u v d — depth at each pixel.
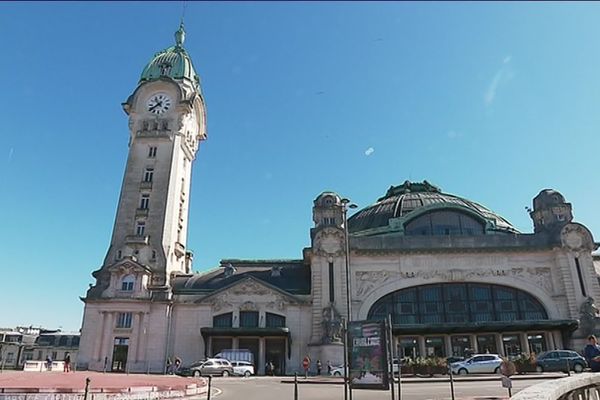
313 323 61.97
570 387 10.12
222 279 69.38
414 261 64.75
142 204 76.00
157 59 91.06
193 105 86.81
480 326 58.09
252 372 56.00
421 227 71.31
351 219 84.31
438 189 88.81
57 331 119.50
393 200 81.88
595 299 60.50
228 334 61.69
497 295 63.41
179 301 65.69
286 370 61.34
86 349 62.75
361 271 64.50
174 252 75.25
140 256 70.94
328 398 26.28
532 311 62.44
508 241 65.38
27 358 105.81
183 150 83.88
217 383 39.31
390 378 19.73
